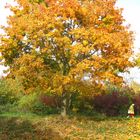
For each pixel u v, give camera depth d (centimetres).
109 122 3334
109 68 3241
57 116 3459
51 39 3194
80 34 3166
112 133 2917
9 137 2517
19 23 3234
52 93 3519
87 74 3241
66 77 3178
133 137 2814
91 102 4100
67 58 3288
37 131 2678
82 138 2645
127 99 4231
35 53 3247
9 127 2747
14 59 3322
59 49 3228
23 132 2645
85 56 3275
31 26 3155
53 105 4153
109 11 3356
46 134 2633
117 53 3247
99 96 4119
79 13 3256
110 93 4272
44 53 3238
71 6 3222
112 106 4134
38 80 3303
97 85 3262
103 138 2705
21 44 3294
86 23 3325
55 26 3162
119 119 3594
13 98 4578
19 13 3400
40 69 3303
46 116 3628
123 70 3372
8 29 3253
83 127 3017
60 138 2575
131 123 3328
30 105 4197
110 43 3173
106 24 3378
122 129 3044
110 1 3356
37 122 2942
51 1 3238
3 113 4028
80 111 4053
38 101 4197
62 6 3219
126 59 3238
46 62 3359
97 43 3153
